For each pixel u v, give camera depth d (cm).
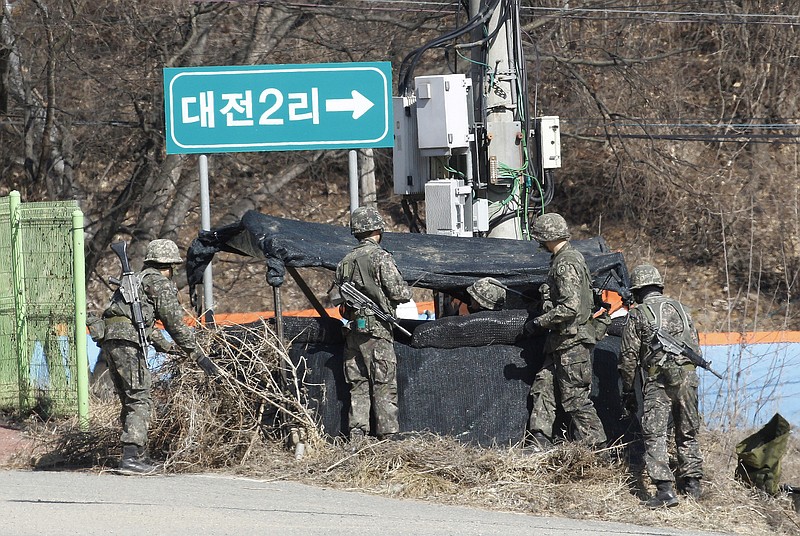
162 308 3212
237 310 9081
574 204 10519
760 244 9844
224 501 2775
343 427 3369
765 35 10612
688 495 3092
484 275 3538
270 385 3350
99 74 7594
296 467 3244
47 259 4334
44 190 7469
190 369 3425
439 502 2986
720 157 10619
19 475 3238
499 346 3372
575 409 3194
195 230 9194
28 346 4425
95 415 4025
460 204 4369
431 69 8912
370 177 7456
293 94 4562
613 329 3631
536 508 2972
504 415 3312
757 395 4381
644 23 9650
